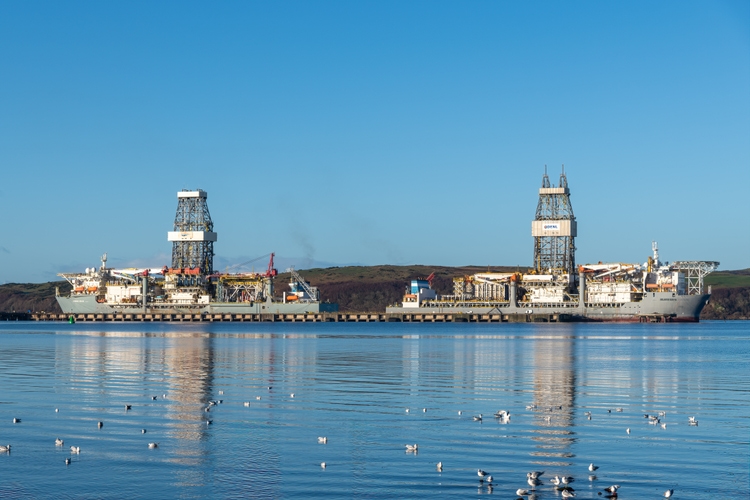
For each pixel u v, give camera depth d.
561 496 33.31
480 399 60.09
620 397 61.62
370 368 88.38
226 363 94.94
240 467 37.69
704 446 42.09
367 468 37.50
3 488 34.53
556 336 186.88
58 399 58.44
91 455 39.91
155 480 35.66
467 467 37.78
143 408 54.19
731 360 103.06
